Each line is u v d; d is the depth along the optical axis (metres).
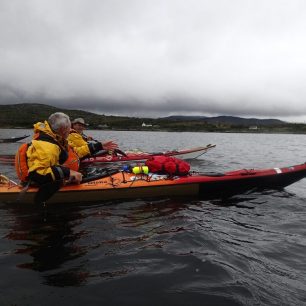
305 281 3.51
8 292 3.20
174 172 6.93
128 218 5.43
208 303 3.06
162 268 3.74
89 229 4.89
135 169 6.88
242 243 4.55
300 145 37.00
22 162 5.20
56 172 4.91
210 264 3.84
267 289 3.32
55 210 5.75
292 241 4.68
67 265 3.77
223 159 16.78
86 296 3.16
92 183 6.42
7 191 5.98
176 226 5.12
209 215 5.78
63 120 5.09
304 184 8.96
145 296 3.17
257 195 7.37
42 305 3.00
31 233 4.70
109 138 44.91
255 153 22.27
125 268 3.73
